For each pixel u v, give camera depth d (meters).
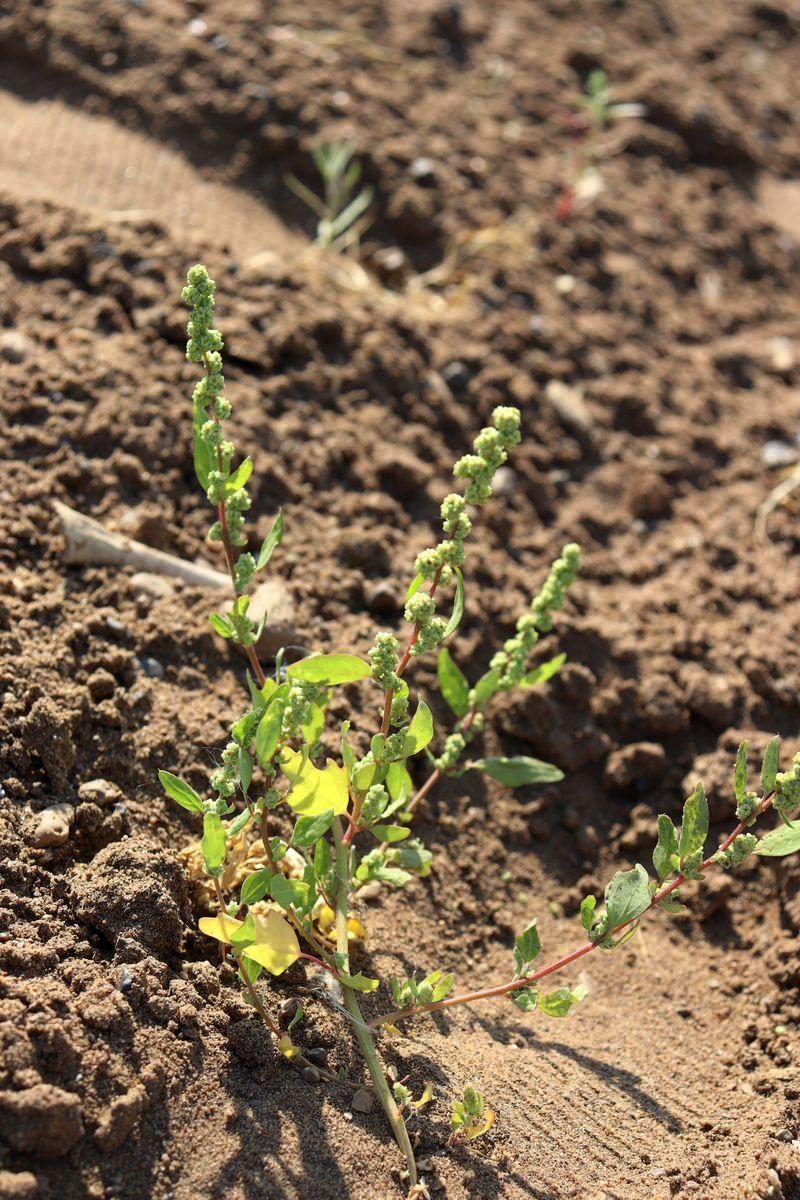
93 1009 0.89
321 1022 0.92
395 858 0.95
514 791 1.04
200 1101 0.90
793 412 1.21
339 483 1.10
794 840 0.89
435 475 1.12
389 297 1.20
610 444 1.17
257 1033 0.91
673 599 1.11
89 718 0.97
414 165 1.26
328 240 1.21
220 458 0.91
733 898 1.02
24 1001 0.89
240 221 1.21
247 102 1.25
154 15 1.27
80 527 1.02
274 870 0.91
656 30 1.52
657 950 1.01
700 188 1.33
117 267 1.12
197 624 1.02
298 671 0.90
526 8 1.48
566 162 1.31
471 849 1.02
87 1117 0.88
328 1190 0.89
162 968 0.91
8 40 1.23
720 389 1.21
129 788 0.97
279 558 1.06
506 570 1.10
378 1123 0.91
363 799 0.91
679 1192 0.91
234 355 1.11
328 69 1.29
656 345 1.23
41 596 1.00
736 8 1.63
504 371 1.17
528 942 0.91
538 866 1.03
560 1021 0.97
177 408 1.08
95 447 1.05
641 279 1.26
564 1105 0.94
